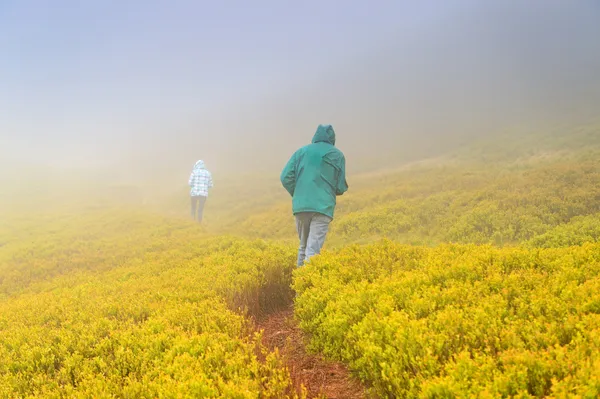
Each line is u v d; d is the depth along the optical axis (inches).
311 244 262.7
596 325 124.6
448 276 193.0
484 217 432.5
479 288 171.6
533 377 108.9
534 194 484.1
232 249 402.0
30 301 284.8
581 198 436.5
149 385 134.4
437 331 139.1
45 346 181.8
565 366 106.5
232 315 191.3
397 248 259.1
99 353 172.9
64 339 185.2
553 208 425.7
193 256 420.8
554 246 305.1
